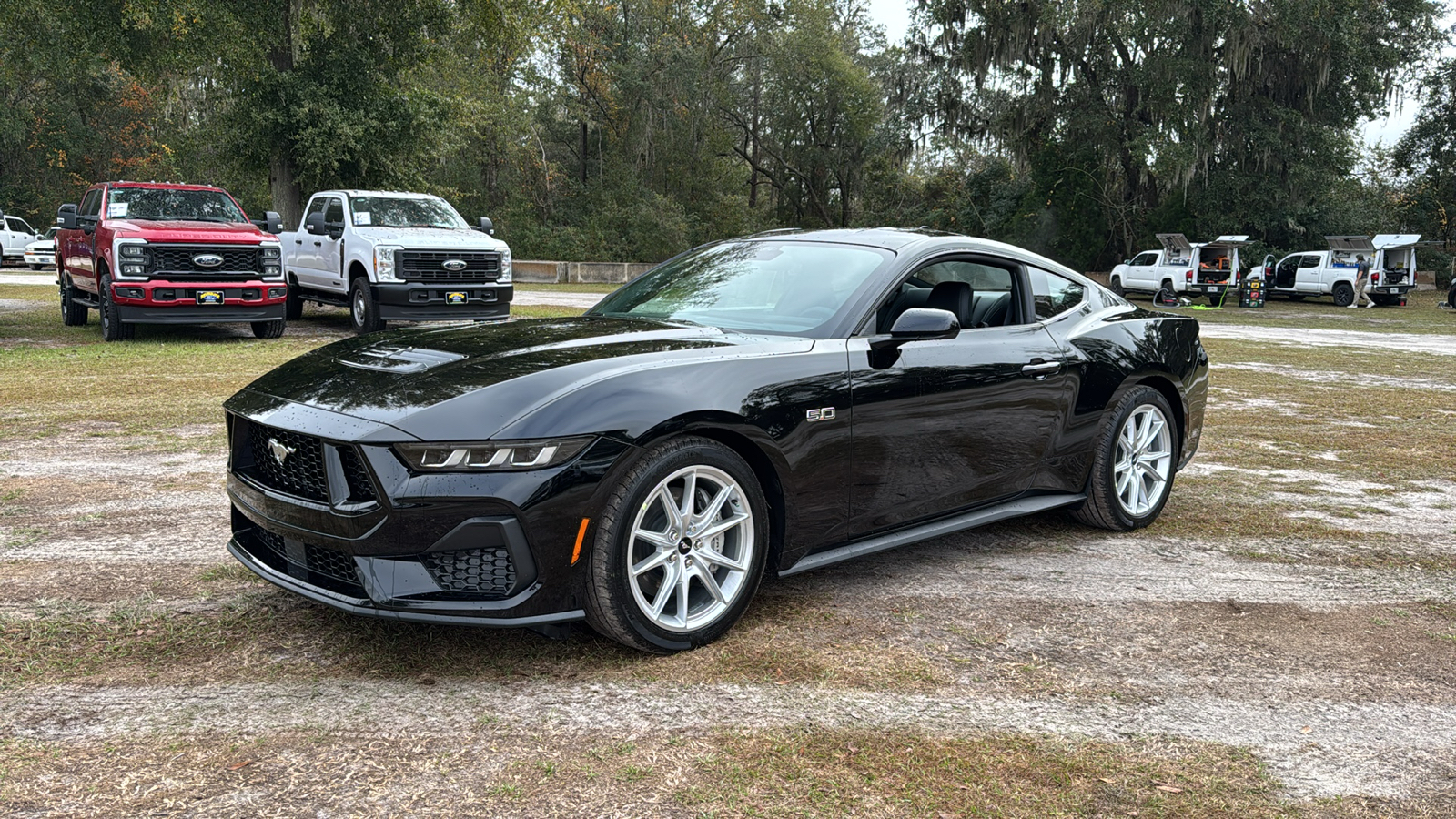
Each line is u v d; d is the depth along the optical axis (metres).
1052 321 4.45
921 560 4.27
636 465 2.98
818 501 3.45
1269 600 3.82
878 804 2.27
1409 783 2.44
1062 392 4.32
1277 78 34.50
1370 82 33.25
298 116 22.27
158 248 12.18
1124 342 4.64
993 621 3.52
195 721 2.62
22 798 2.21
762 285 4.03
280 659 3.04
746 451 3.32
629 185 40.53
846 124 44.69
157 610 3.43
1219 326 20.91
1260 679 3.06
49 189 48.38
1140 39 32.81
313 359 3.54
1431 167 43.78
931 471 3.83
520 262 36.16
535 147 40.81
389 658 3.06
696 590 3.33
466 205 38.91
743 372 3.26
